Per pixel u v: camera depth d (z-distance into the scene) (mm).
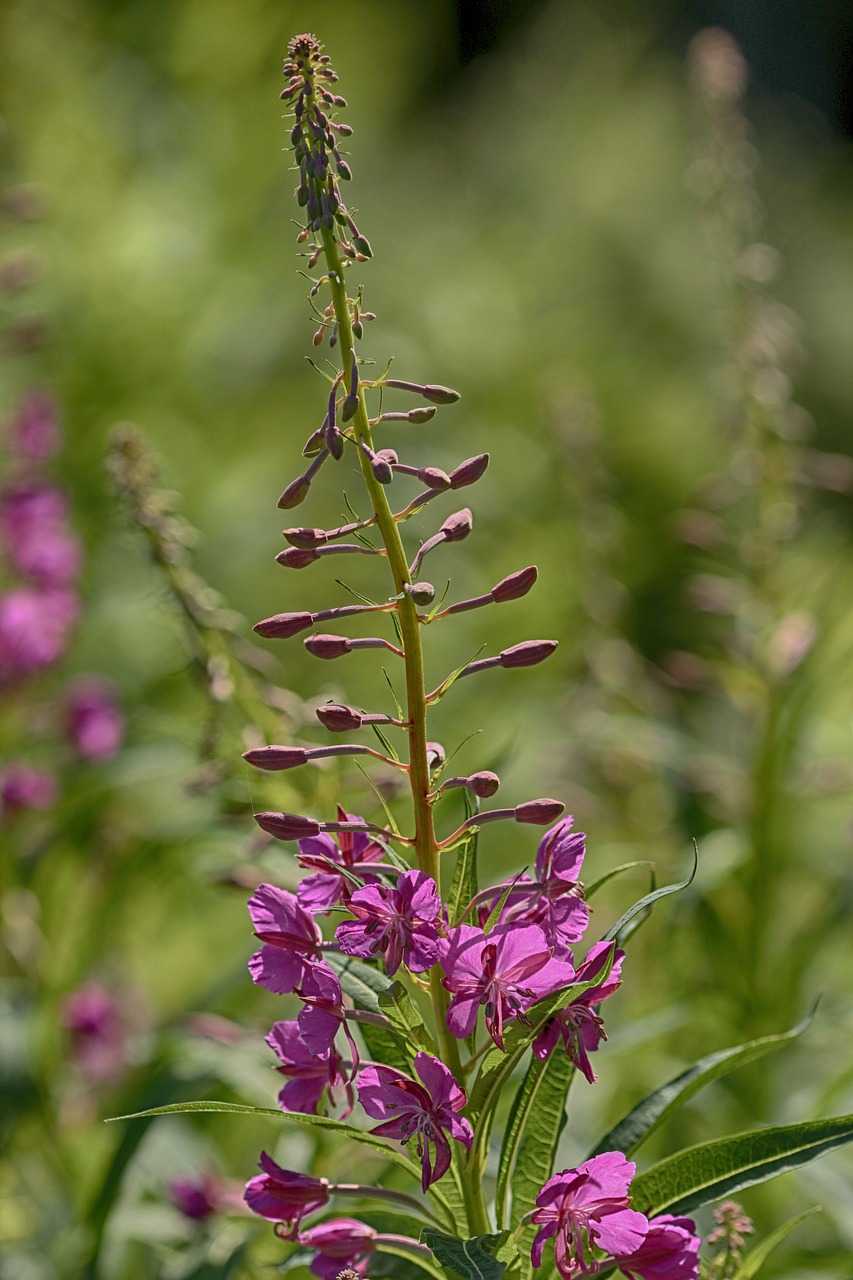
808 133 22719
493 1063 2586
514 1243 2775
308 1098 2758
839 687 7109
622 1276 3230
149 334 10062
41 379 9625
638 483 13117
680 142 17562
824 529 6469
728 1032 5398
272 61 12547
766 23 26188
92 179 10562
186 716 7227
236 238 11406
